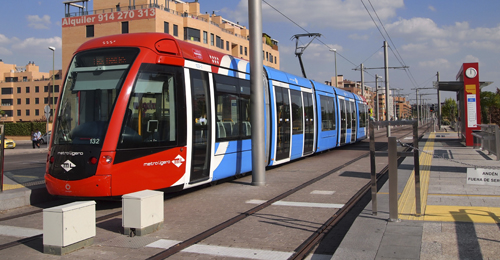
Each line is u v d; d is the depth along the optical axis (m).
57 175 8.04
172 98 8.98
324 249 5.74
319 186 10.73
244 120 12.04
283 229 6.66
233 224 7.05
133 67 8.29
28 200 9.10
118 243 6.09
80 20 57.94
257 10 11.08
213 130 10.30
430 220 6.42
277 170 14.30
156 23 54.59
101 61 8.57
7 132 65.94
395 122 6.67
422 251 4.99
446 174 11.22
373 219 6.55
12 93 89.06
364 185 10.66
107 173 7.73
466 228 5.91
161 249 5.78
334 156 18.88
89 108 8.29
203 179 9.91
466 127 20.02
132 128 8.12
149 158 8.35
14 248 5.99
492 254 4.82
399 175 11.19
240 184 11.41
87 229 5.95
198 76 9.86
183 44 9.62
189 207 8.55
